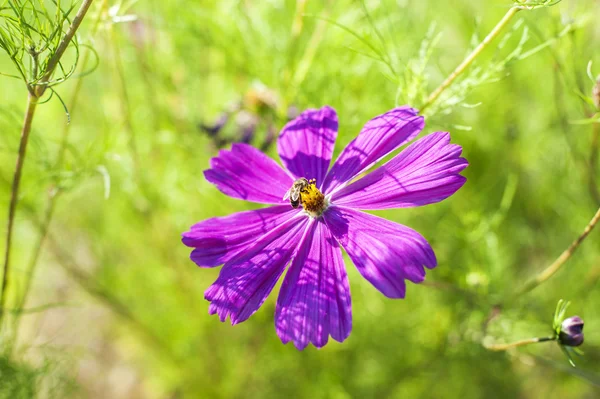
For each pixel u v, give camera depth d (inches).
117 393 19.7
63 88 15.3
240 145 9.3
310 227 8.6
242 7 13.2
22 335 18.3
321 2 13.8
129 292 17.5
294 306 7.9
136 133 14.4
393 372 15.8
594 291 14.3
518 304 13.1
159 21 13.4
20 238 15.6
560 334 9.0
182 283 17.1
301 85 12.7
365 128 8.9
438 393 16.6
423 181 8.1
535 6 8.5
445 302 13.7
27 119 8.8
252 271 8.3
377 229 8.1
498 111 15.2
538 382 17.0
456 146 8.2
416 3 14.0
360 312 15.9
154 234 16.8
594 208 13.3
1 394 11.6
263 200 9.0
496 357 12.6
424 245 7.7
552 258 15.2
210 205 15.7
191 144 14.3
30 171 13.3
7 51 8.2
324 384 16.0
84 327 19.3
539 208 15.4
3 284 10.5
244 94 13.1
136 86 15.0
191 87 14.7
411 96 10.1
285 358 16.5
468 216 12.4
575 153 12.6
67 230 17.9
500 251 13.2
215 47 13.8
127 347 19.9
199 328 17.2
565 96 14.3
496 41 14.2
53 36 8.1
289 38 13.6
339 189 8.8
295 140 9.3
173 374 17.9
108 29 11.0
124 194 15.5
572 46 10.8
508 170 15.1
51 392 12.5
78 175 11.2
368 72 13.3
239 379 17.2
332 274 8.1
